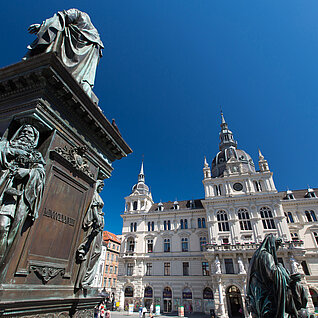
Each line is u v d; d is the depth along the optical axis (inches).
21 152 121.1
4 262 105.9
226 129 2135.8
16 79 143.1
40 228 131.6
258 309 140.0
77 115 173.2
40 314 118.4
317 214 1343.5
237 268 1139.9
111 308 1430.9
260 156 1553.9
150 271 1485.0
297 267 1075.3
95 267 172.9
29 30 191.5
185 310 1299.2
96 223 177.0
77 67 205.8
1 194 109.8
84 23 226.5
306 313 134.2
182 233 1536.7
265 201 1350.9
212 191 1491.1
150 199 1883.6
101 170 208.7
